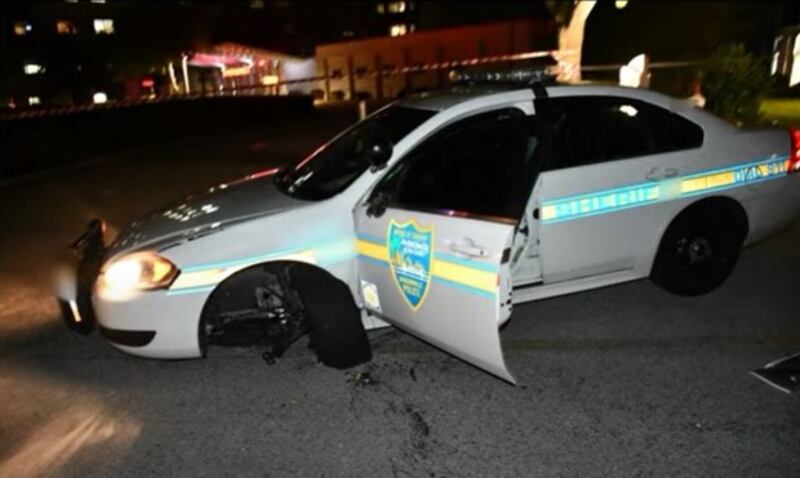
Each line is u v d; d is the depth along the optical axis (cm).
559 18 1121
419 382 352
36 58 3344
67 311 412
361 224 347
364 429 312
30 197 984
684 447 282
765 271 479
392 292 336
